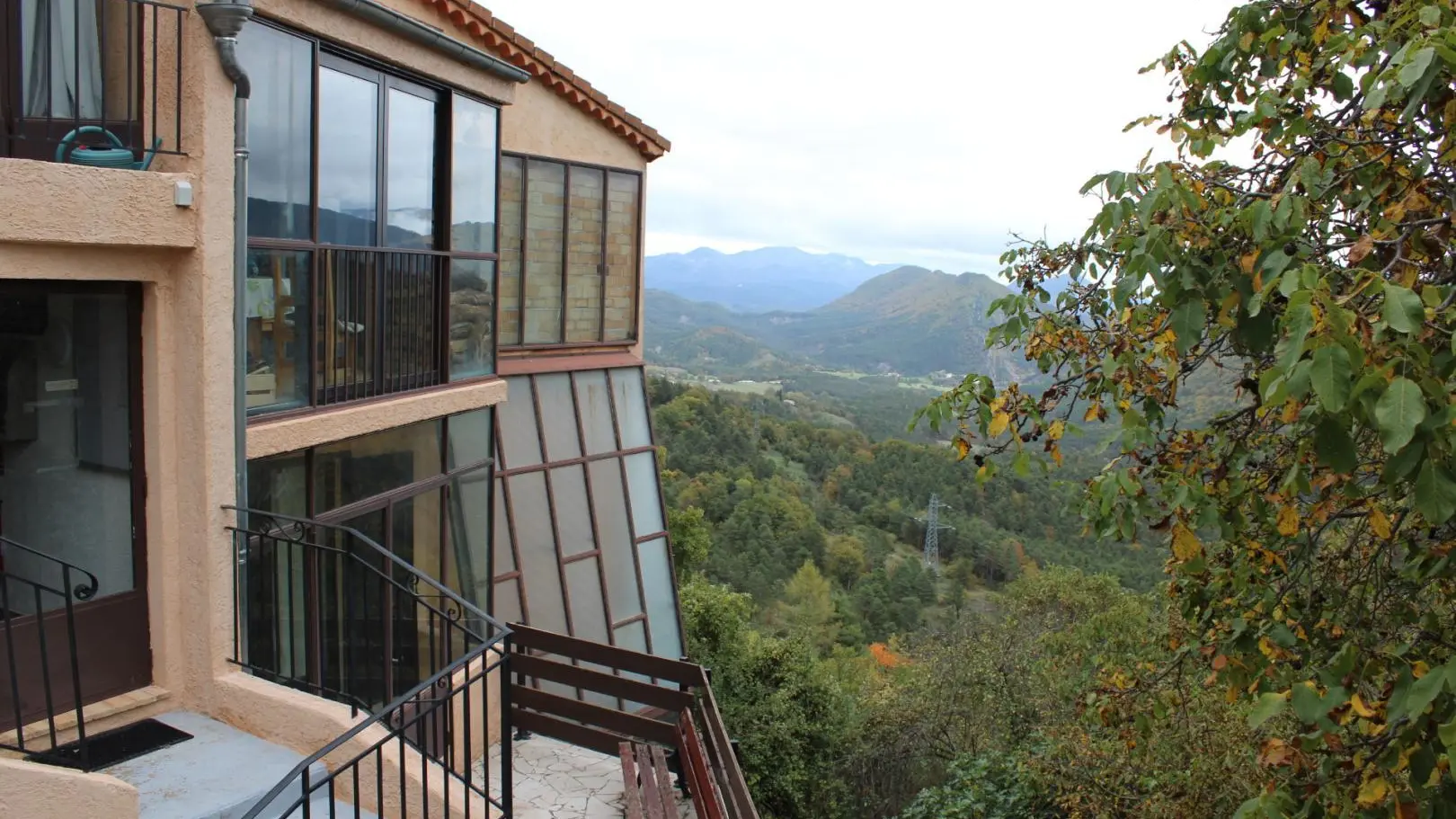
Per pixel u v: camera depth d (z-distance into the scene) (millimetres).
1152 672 6066
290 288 6402
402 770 4656
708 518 53875
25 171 4680
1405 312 2836
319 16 6336
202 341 5496
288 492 6551
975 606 51531
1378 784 3463
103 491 5527
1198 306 3957
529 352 11609
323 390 6770
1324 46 4543
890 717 17406
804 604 47188
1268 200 3648
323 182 6695
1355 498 4082
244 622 5910
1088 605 19047
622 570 12211
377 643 7453
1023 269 5504
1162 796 8648
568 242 12039
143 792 5016
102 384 5496
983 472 4848
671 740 8438
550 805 7734
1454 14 3469
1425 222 3814
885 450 73750
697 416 66375
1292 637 4504
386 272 7473
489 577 9117
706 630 15703
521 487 11039
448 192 8156
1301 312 2889
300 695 5680
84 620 5438
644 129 12648
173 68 5387
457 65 7957
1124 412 4289
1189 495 3922
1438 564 4043
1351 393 2801
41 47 5402
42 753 4539
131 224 5105
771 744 14773
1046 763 11242
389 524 7531
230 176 5562
